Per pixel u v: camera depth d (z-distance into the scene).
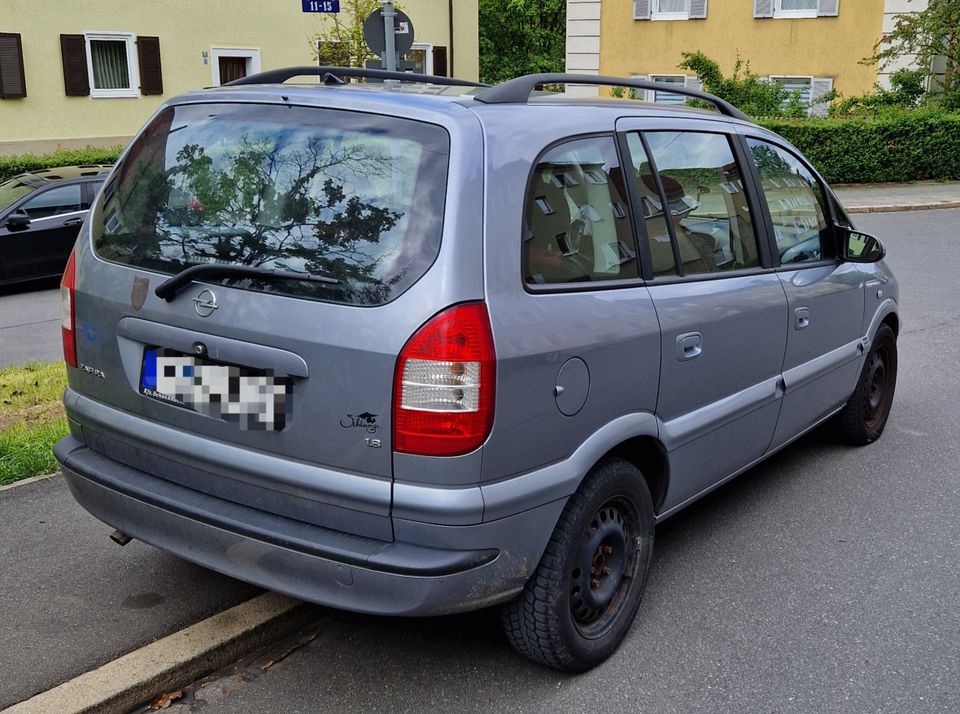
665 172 3.69
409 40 10.33
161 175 3.28
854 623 3.74
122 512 3.25
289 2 23.05
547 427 2.95
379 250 2.78
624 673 3.36
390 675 3.31
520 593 3.10
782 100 22.80
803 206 4.77
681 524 4.68
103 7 20.12
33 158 17.50
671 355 3.51
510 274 2.85
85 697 3.00
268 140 3.09
